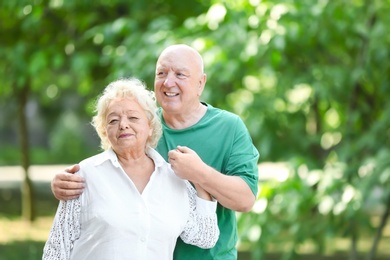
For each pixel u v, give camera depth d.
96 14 8.72
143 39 7.85
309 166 7.68
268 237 7.47
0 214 16.27
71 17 8.95
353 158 8.05
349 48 8.40
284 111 8.38
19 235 13.27
